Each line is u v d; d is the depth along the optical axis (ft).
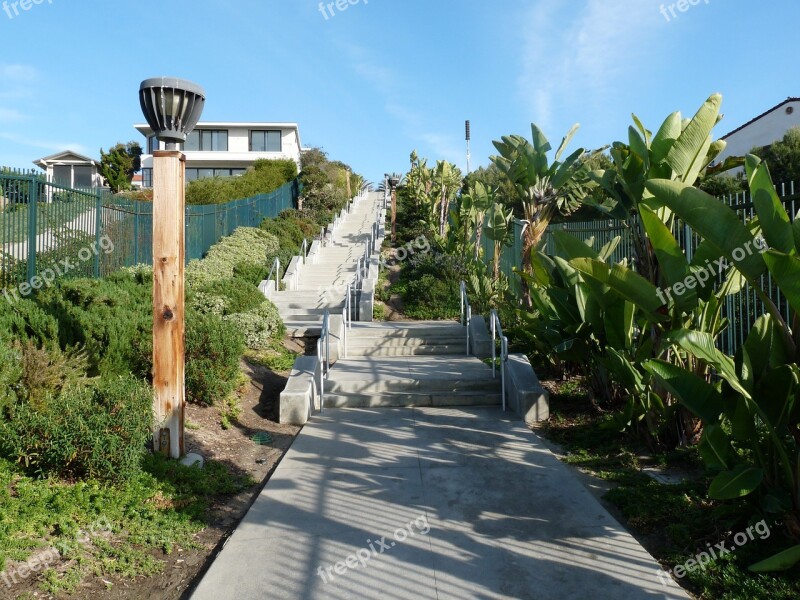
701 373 18.22
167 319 18.16
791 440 13.21
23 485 14.24
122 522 14.14
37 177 27.76
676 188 13.12
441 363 32.09
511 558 12.73
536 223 34.83
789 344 12.82
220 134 142.41
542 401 24.02
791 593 10.75
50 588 11.35
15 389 17.40
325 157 111.75
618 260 28.94
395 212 85.81
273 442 22.09
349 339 36.01
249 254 53.52
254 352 33.09
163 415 18.19
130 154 152.46
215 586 11.75
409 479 17.61
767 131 82.79
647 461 18.61
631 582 11.69
